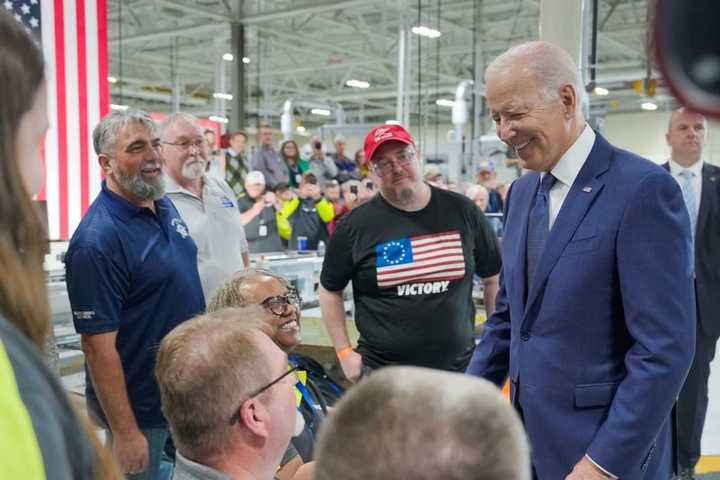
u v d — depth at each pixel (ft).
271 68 53.01
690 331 4.80
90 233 7.01
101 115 14.25
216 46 42.93
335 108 45.21
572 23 11.30
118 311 7.14
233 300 6.88
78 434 2.21
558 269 5.14
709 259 10.22
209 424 3.81
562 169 5.22
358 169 34.04
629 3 35.04
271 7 36.11
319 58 51.31
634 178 4.93
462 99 37.91
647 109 47.65
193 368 3.81
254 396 3.84
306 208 25.62
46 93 2.43
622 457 4.82
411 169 8.39
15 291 2.21
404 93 33.12
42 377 2.10
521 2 37.99
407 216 8.55
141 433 7.19
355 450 2.06
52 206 13.58
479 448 1.98
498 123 5.29
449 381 2.22
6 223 2.24
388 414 2.09
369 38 43.65
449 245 8.57
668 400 4.77
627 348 5.16
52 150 13.56
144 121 7.26
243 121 36.01
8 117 2.23
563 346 5.16
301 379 6.73
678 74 1.35
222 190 10.28
